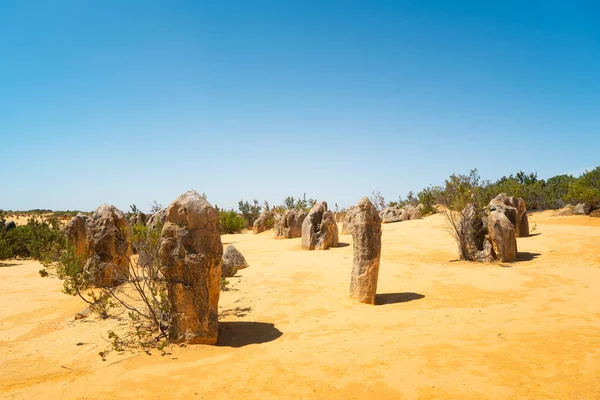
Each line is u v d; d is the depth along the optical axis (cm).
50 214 5775
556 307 965
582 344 716
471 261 1606
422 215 3912
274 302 1081
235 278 1392
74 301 1142
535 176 4966
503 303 1020
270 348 754
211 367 673
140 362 699
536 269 1386
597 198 2927
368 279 1056
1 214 2442
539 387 564
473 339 758
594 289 1105
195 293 772
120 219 1346
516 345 720
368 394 563
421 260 1675
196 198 806
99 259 1288
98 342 804
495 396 543
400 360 671
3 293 1264
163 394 585
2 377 666
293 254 1992
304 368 657
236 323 911
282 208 4322
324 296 1136
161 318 847
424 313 952
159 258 800
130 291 1206
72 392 604
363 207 1089
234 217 3953
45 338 852
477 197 1723
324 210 2311
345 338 796
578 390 551
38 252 2148
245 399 562
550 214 3291
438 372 620
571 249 1683
